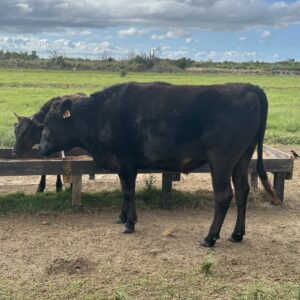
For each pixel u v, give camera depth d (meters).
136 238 6.79
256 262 6.03
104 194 8.72
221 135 6.16
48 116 7.58
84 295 5.06
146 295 5.08
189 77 63.94
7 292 5.12
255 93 6.27
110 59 110.06
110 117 6.94
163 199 8.21
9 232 6.94
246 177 6.69
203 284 5.35
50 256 6.10
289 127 17.12
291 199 8.98
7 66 98.38
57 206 8.00
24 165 7.81
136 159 7.00
